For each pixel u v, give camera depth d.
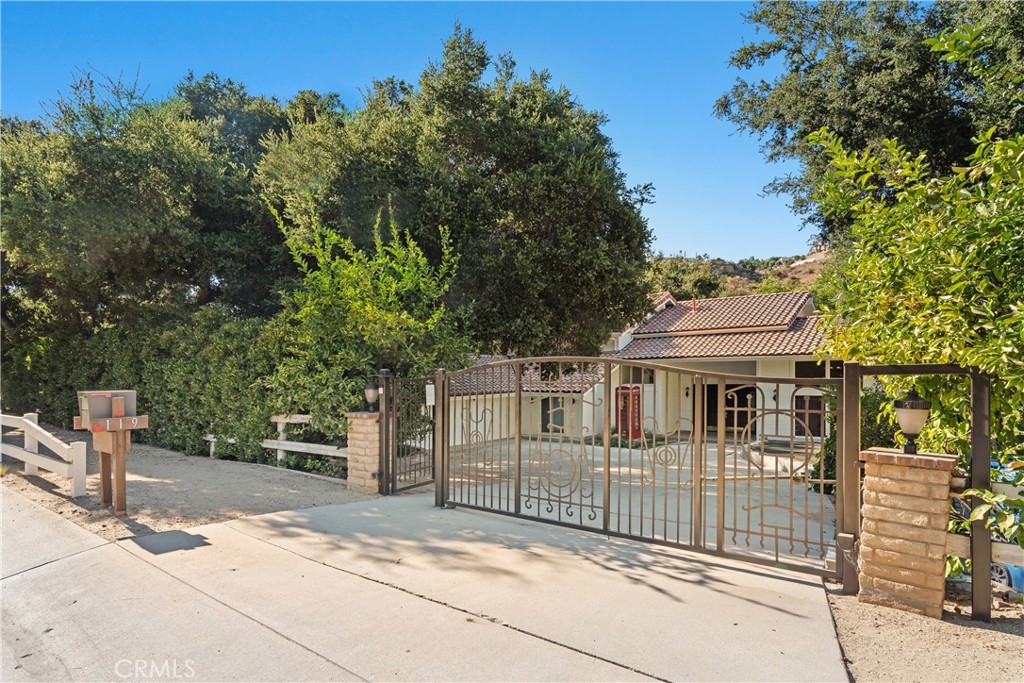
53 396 15.16
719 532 5.09
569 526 6.04
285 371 9.20
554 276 11.33
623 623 3.74
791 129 15.52
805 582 4.52
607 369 5.86
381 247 9.50
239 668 3.24
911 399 4.14
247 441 9.85
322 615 3.89
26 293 14.61
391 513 6.71
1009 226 3.91
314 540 5.59
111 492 6.85
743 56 16.31
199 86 18.47
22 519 6.27
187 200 11.98
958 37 4.38
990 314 3.82
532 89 12.48
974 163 4.61
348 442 8.17
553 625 3.71
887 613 3.93
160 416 11.66
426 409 8.83
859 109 13.19
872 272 4.72
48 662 3.46
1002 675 3.10
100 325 14.37
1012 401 3.76
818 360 5.40
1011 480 4.09
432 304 10.44
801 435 18.11
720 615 3.87
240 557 5.07
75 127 10.59
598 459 12.52
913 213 4.69
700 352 19.36
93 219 10.41
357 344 9.14
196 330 10.80
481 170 12.23
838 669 3.13
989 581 3.79
